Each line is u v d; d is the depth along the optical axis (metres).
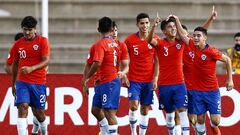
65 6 65.19
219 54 34.84
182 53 35.88
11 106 40.72
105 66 33.62
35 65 34.28
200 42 34.72
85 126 40.78
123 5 65.56
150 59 38.00
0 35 62.88
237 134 40.81
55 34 62.91
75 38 63.06
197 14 65.75
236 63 47.28
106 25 33.59
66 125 40.78
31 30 34.34
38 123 37.34
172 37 35.75
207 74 35.06
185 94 35.81
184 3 65.75
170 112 37.03
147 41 36.00
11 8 65.19
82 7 65.44
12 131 40.75
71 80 40.81
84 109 40.75
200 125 35.62
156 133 40.75
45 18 49.34
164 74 36.12
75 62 60.09
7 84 40.66
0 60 60.56
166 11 65.56
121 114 40.72
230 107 40.78
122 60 34.50
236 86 40.75
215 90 35.28
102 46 33.22
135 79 37.91
